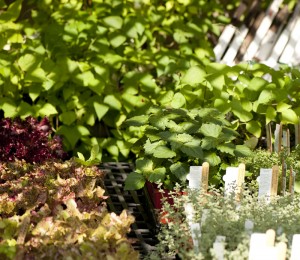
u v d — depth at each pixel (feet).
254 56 24.86
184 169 16.56
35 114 21.21
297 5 24.91
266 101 19.49
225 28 24.56
